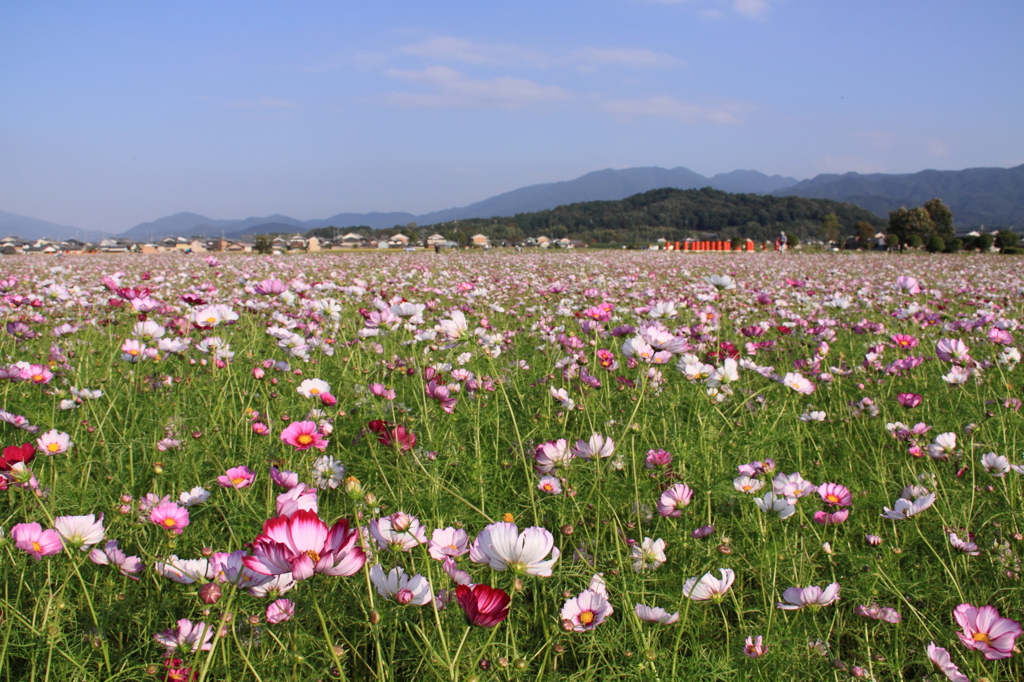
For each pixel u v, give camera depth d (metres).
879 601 1.90
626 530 2.19
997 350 4.41
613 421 2.84
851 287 11.04
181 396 3.30
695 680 1.57
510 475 2.58
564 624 1.48
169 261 24.44
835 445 3.19
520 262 22.36
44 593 1.68
